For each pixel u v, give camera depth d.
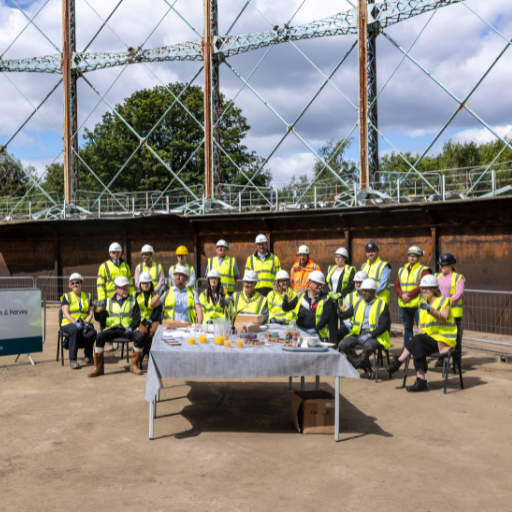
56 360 9.34
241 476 4.36
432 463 4.67
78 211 23.89
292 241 17.06
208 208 19.94
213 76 21.61
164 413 6.21
